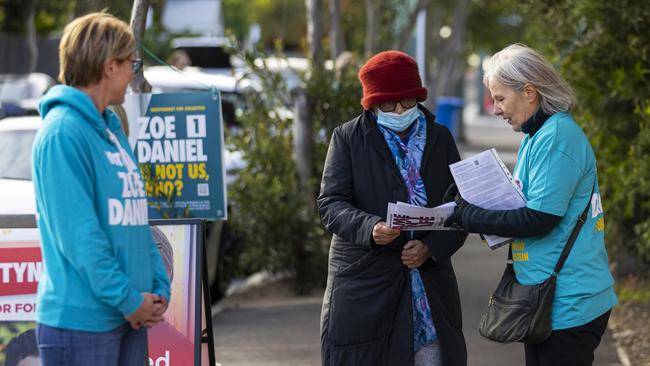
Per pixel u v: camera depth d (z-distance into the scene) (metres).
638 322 17.16
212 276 19.34
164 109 12.87
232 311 18.66
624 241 20.20
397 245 9.44
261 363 14.71
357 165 9.61
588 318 8.73
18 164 16.59
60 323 7.46
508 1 24.84
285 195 20.30
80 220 7.26
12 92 32.53
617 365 14.44
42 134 7.41
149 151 12.94
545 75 8.80
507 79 8.85
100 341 7.55
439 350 9.70
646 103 17.38
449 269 9.82
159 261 8.24
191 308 11.04
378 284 9.45
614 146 18.61
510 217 8.66
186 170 12.91
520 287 8.89
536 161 8.71
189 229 11.09
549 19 18.97
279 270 20.23
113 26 7.72
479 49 72.94
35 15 53.38
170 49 48.75
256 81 22.30
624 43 17.98
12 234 10.58
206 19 56.00
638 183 17.88
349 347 9.50
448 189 9.54
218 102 12.77
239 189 20.08
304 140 20.22
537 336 8.65
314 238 20.16
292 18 90.06
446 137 9.84
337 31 27.77
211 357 11.25
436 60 60.38
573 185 8.62
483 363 14.58
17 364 10.58
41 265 10.58
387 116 9.51
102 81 7.76
